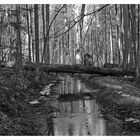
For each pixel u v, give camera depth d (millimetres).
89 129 7570
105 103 11477
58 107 10961
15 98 10086
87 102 12195
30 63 19219
